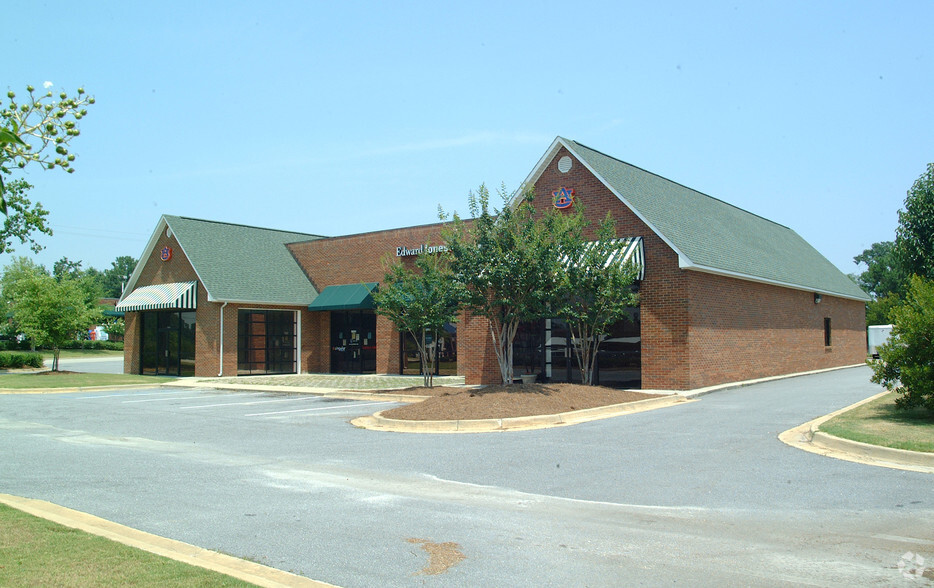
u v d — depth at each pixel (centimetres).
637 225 2234
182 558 616
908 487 896
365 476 1002
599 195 2333
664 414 1641
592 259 1988
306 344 3431
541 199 2470
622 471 1015
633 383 2231
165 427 1547
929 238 3127
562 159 2430
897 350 1417
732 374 2367
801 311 3053
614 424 1488
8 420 1689
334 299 3319
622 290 2028
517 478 978
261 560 636
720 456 1118
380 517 780
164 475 1012
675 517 775
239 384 2734
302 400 2177
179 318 3306
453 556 647
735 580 582
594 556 645
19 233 2570
